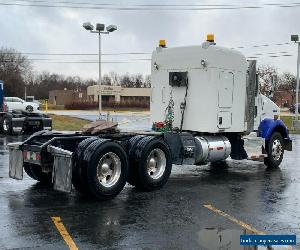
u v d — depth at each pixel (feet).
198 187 34.88
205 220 25.58
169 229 23.76
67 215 26.11
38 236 22.24
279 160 45.27
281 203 29.89
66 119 115.44
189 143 37.17
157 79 41.50
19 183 35.01
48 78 426.92
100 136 33.04
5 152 53.42
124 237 22.33
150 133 35.45
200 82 38.52
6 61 363.97
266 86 46.03
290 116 160.15
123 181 30.83
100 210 27.40
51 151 29.66
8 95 345.31
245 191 33.55
